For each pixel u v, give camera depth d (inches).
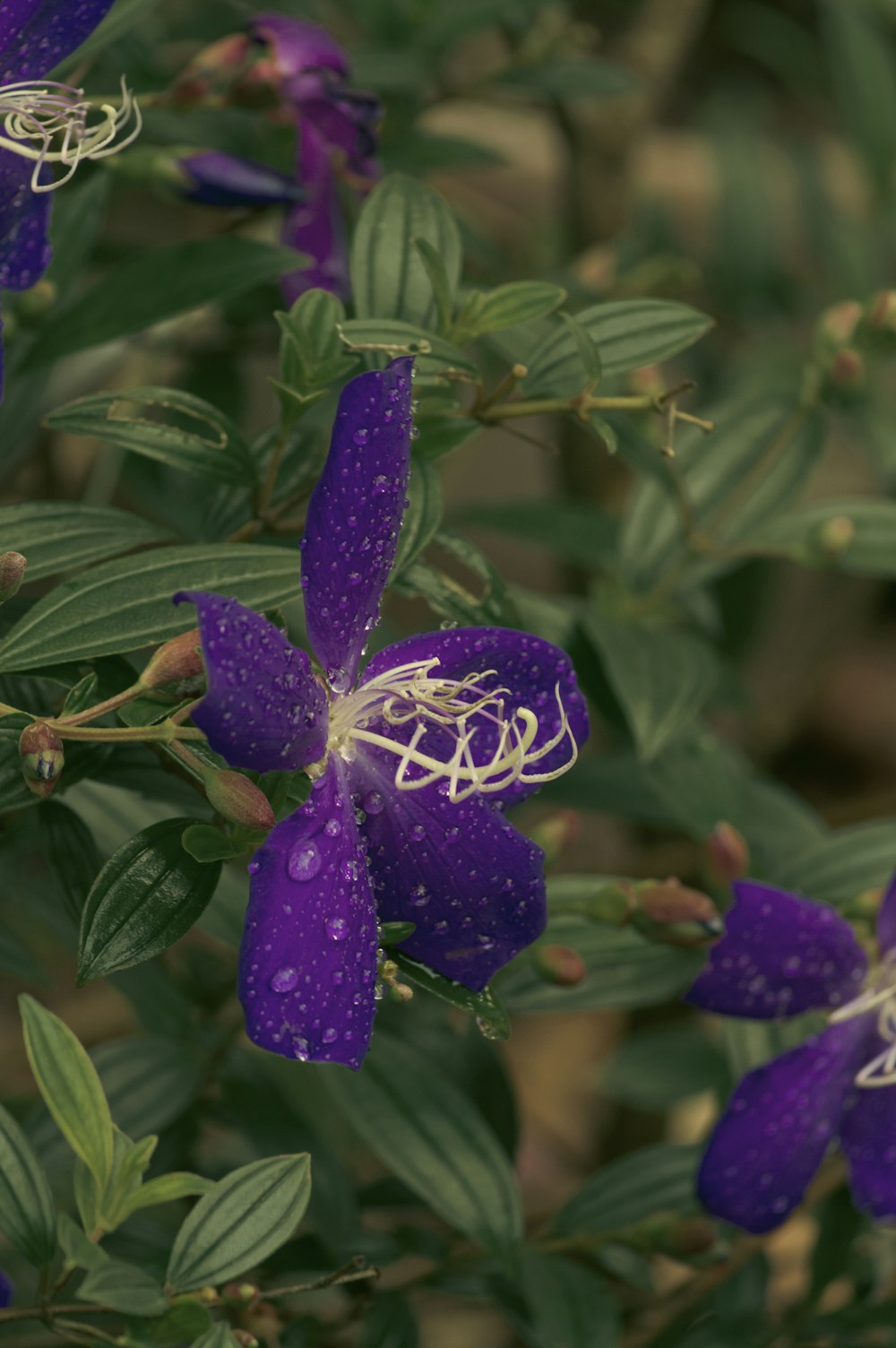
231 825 18.8
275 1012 17.8
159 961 23.4
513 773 18.8
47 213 19.6
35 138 19.6
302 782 19.0
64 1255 22.5
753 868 23.6
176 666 18.3
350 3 28.0
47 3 19.4
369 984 18.3
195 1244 19.0
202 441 20.5
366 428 18.4
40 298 21.8
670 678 23.5
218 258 22.3
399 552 19.8
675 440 25.1
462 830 18.9
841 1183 23.5
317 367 20.2
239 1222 19.0
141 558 19.1
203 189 22.2
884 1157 21.4
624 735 24.7
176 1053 22.8
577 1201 23.3
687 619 27.3
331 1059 18.0
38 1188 19.3
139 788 20.3
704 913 20.8
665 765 23.9
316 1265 23.0
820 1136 21.2
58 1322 19.3
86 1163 19.0
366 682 18.8
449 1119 22.3
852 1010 21.1
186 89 22.2
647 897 20.9
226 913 21.5
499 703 19.0
